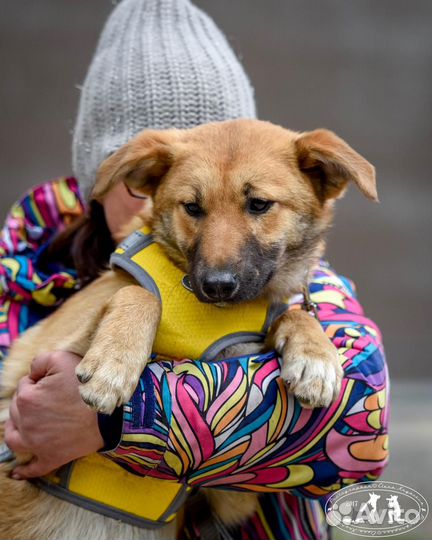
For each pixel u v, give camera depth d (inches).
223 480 160.2
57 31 517.7
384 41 566.9
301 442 155.0
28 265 207.8
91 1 520.4
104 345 154.8
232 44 535.2
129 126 209.5
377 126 570.6
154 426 148.7
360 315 183.6
